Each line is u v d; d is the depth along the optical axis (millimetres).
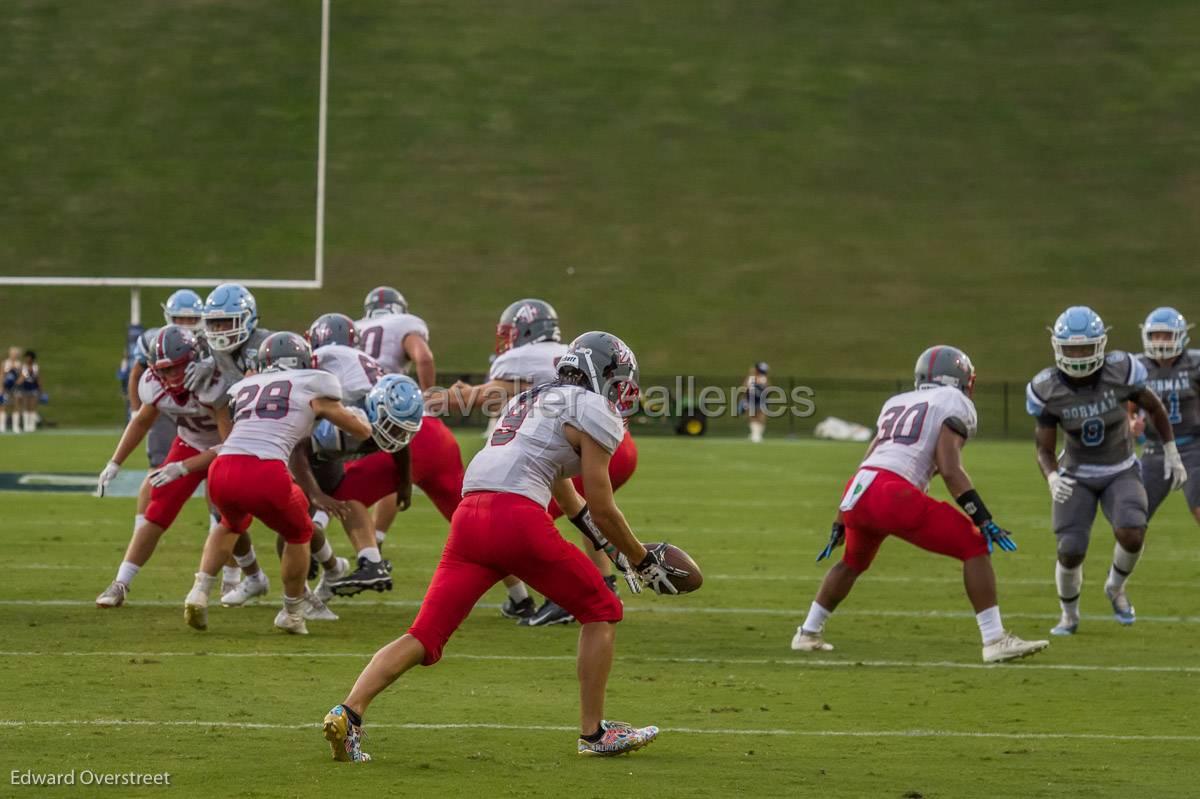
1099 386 29812
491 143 142625
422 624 17953
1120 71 152250
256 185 94688
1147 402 30484
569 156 142500
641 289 130750
